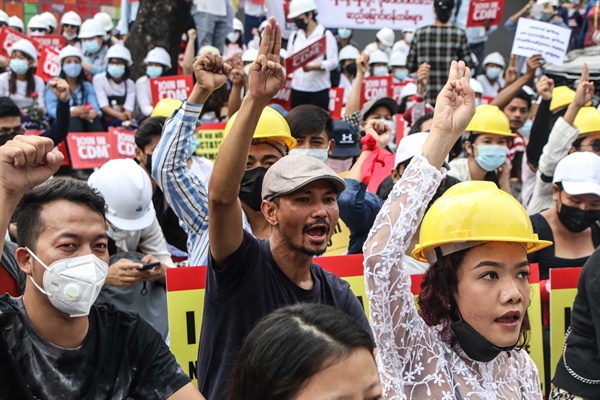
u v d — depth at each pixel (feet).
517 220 10.70
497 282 10.61
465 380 10.68
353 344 7.51
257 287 12.98
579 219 20.99
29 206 10.63
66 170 36.14
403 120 32.14
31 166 9.36
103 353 10.72
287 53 40.01
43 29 47.60
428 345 10.62
